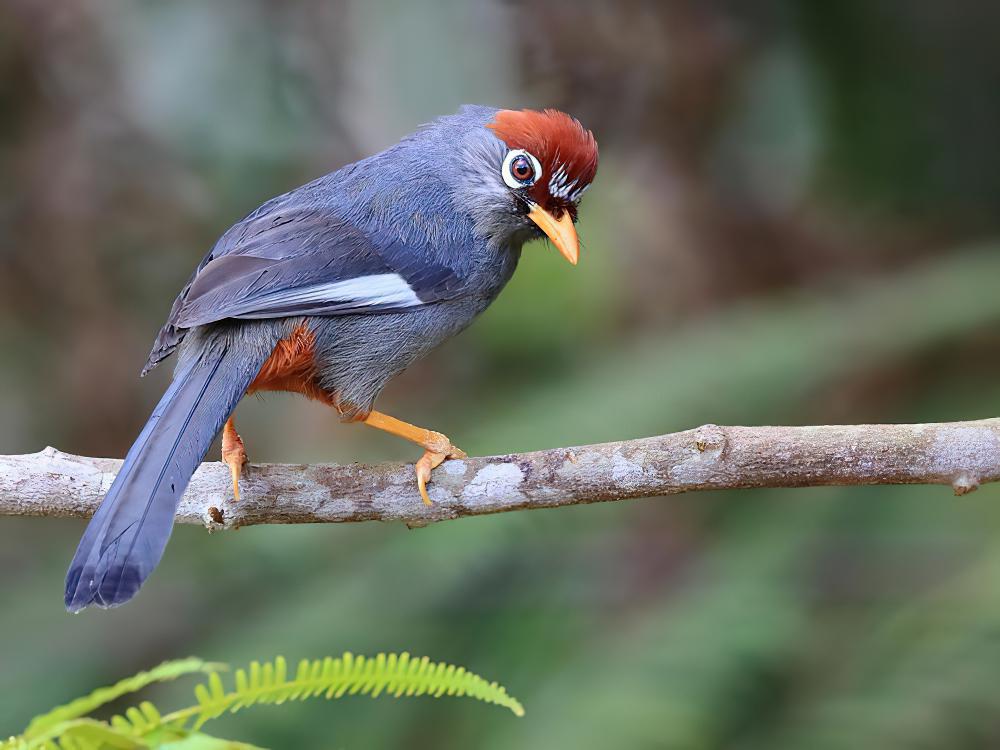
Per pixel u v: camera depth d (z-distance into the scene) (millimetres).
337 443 13039
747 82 13680
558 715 9219
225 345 7516
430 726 9859
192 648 11336
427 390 12969
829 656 9859
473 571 10930
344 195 8461
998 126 13758
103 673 11320
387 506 7340
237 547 11703
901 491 11078
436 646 10484
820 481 6836
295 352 7727
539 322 12898
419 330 8305
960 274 12320
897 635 9602
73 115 13383
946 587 9836
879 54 13617
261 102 12836
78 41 13086
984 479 6719
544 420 11117
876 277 13352
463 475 7273
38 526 13391
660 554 11508
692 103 13641
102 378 13773
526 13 12984
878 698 9031
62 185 13500
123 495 6527
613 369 11984
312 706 9953
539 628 10633
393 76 12375
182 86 12859
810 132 13664
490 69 12469
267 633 10609
